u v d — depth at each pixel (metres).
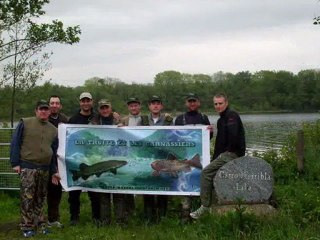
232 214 4.72
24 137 5.13
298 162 7.43
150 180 5.52
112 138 5.59
